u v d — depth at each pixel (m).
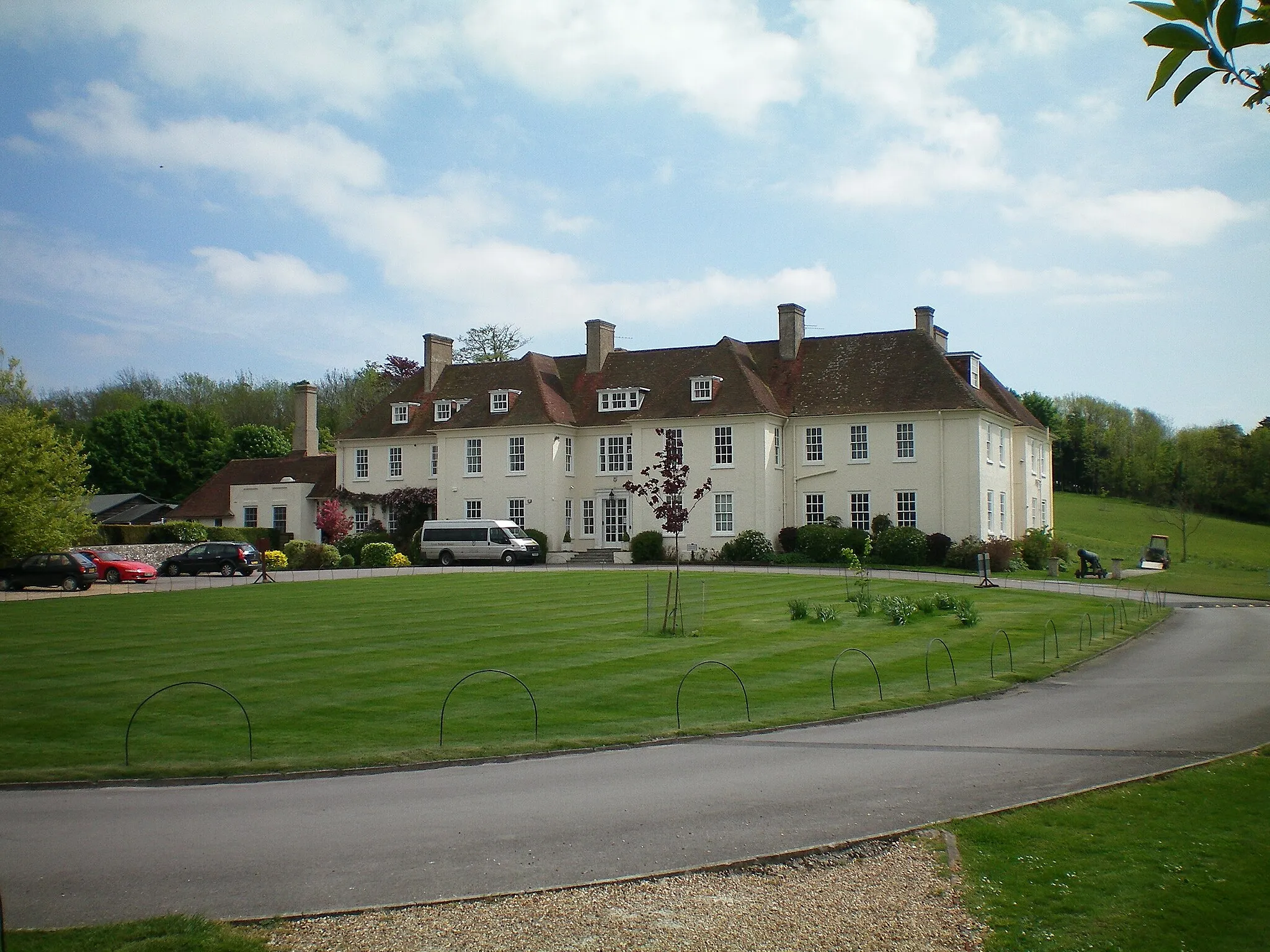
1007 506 52.19
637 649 21.23
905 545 45.81
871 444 49.28
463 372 60.09
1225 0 3.68
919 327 52.22
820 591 32.84
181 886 8.40
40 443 43.50
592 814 10.36
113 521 71.56
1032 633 24.67
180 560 46.59
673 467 25.08
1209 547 69.44
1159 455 90.25
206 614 27.69
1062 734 14.07
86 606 30.39
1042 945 7.07
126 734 13.60
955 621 26.38
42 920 7.64
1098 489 99.25
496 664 19.36
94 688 17.31
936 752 13.05
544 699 16.47
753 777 11.85
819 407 50.59
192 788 11.68
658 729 14.46
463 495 55.69
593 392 56.12
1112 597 33.41
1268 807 10.01
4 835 9.85
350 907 7.86
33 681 17.89
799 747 13.47
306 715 15.37
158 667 19.20
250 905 7.95
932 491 47.94
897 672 19.12
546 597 30.95
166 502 82.88
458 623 25.14
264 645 21.80
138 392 105.12
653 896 8.04
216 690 17.08
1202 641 24.73
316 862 8.98
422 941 7.20
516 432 54.44
